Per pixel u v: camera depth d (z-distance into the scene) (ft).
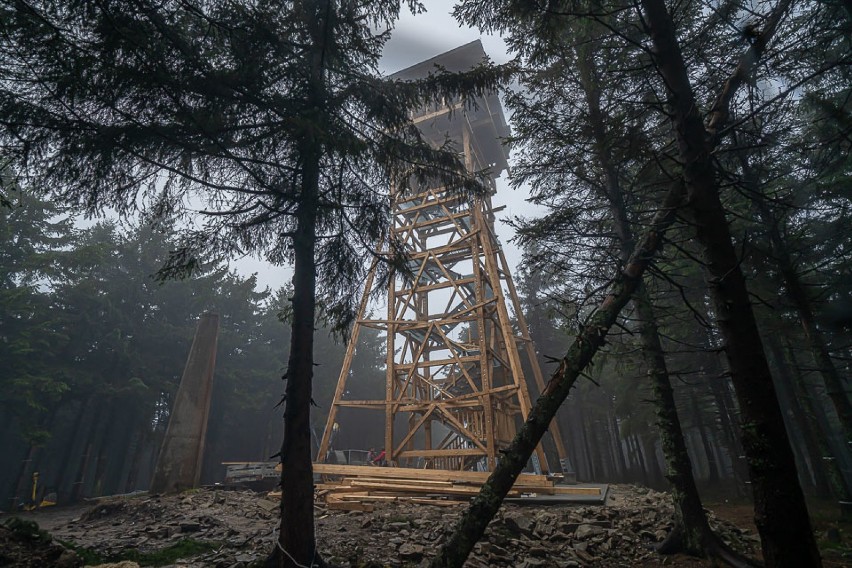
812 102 23.80
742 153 24.06
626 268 16.48
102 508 41.04
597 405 109.70
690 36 19.62
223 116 19.31
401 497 41.91
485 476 43.98
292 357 21.58
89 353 103.81
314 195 22.76
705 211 14.53
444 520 30.71
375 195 24.77
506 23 21.88
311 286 22.70
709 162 14.92
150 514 38.45
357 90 22.81
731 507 49.06
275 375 134.31
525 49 23.98
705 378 68.69
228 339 123.95
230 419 132.16
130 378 104.94
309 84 21.16
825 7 18.06
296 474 19.81
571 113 28.78
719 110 16.56
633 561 24.02
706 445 88.02
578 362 15.16
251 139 20.47
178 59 16.78
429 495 42.34
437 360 61.00
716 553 22.72
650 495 43.93
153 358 110.11
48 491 101.40
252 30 18.58
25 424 81.76
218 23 16.97
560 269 27.32
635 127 22.26
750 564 21.54
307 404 21.08
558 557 24.62
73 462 129.29
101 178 17.61
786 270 35.73
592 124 26.32
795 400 60.54
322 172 23.70
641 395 81.97
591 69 27.68
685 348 61.72
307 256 22.80
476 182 25.72
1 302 78.95
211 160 21.09
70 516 60.95
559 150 28.25
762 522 11.66
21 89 15.35
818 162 25.41
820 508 47.55
